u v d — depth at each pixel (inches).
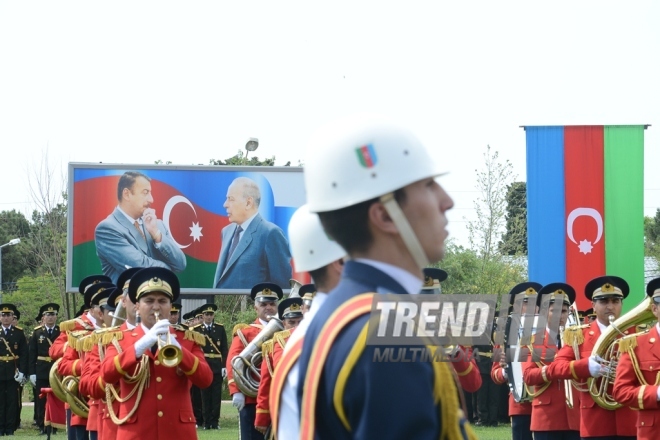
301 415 79.9
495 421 754.8
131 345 314.7
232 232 864.3
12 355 826.2
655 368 309.3
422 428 71.9
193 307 1151.6
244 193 864.9
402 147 81.5
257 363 450.9
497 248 1008.9
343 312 78.1
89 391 329.4
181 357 298.8
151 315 320.2
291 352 94.9
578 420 398.0
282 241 867.4
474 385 202.2
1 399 820.0
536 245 626.2
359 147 81.3
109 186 855.1
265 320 486.0
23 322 1513.3
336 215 82.3
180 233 858.8
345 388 74.2
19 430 861.8
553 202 626.8
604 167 625.0
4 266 2016.5
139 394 313.1
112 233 852.6
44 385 816.9
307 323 96.5
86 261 847.7
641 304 318.0
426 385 73.7
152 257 853.2
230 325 1129.4
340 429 75.4
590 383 354.0
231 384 467.8
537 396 402.6
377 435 72.1
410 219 81.1
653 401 304.0
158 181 859.4
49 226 1491.1
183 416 316.8
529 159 629.6
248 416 464.1
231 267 860.6
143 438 311.0
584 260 623.5
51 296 1470.2
